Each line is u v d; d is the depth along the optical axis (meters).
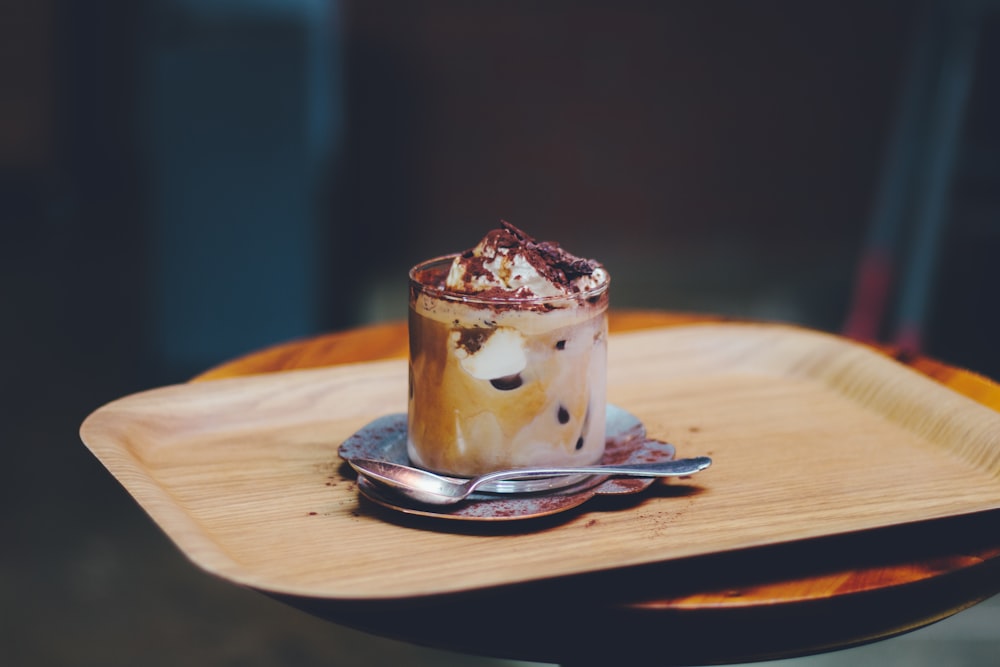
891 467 0.89
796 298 4.57
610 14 4.88
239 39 3.00
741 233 5.22
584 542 0.75
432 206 5.11
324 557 0.73
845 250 5.21
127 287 4.25
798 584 0.72
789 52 4.94
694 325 1.23
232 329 3.25
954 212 3.90
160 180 3.12
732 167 5.12
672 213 5.19
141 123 5.55
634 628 0.69
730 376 1.15
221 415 0.98
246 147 3.09
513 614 0.70
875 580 0.72
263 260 3.19
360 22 4.80
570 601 0.69
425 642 0.71
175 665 2.01
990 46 3.59
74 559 2.37
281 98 3.06
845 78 4.98
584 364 0.80
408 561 0.72
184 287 3.21
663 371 1.15
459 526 0.77
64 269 4.46
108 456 0.84
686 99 5.02
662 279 4.87
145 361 3.42
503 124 5.02
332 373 1.06
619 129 5.05
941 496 0.83
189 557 0.67
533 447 0.80
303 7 2.99
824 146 5.07
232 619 2.17
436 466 0.81
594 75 4.97
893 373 1.04
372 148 4.98
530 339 0.78
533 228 5.19
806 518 0.79
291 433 0.98
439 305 0.79
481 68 4.93
